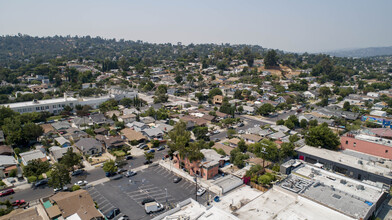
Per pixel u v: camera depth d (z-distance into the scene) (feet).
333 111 378.73
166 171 209.97
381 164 193.98
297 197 138.62
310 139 235.81
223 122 330.34
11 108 332.60
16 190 177.58
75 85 555.69
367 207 130.21
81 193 159.53
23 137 251.80
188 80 651.66
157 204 155.12
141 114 363.76
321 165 197.88
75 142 262.06
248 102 471.62
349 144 224.12
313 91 558.97
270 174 184.14
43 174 200.34
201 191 174.60
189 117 360.69
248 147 233.55
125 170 209.67
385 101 478.59
